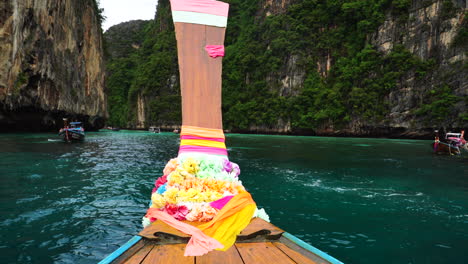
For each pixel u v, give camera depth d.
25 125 37.47
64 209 6.67
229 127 81.44
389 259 4.50
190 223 2.85
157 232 2.82
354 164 15.84
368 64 58.81
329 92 62.53
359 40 65.06
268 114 71.12
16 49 30.70
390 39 57.78
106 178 10.54
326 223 6.16
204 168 3.56
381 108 54.69
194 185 3.22
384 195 8.73
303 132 66.44
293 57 72.00
